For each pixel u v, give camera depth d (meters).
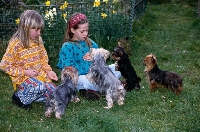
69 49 2.39
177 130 1.97
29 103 2.25
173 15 5.09
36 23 2.11
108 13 3.29
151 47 3.57
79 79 2.38
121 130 1.94
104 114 2.12
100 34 3.23
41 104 2.33
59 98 2.07
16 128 1.99
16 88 2.29
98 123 2.01
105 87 2.22
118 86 2.22
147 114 2.17
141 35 3.95
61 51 2.41
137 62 3.14
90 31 3.19
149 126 2.01
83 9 3.37
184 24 4.54
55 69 2.98
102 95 2.44
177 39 3.88
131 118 2.12
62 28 3.09
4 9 3.30
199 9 4.77
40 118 2.13
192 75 2.87
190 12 5.13
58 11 3.19
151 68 2.46
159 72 2.46
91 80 2.28
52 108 2.10
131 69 2.46
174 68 3.00
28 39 2.15
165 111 2.20
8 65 2.15
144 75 2.82
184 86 2.60
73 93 2.17
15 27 3.25
